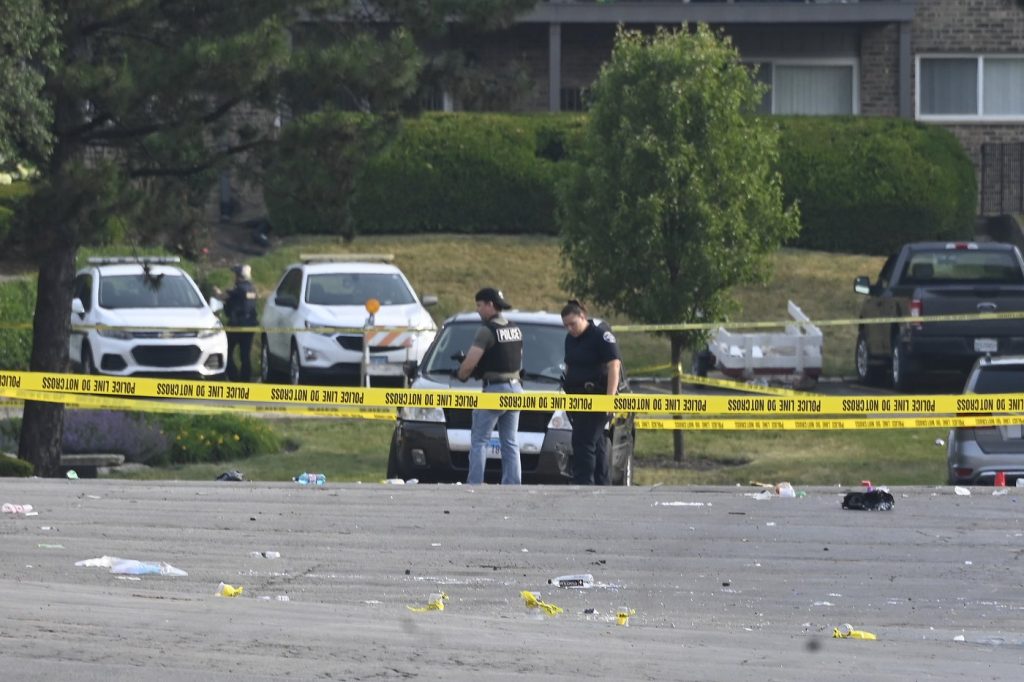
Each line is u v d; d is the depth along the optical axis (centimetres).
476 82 6956
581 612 2902
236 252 11394
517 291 10706
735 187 7300
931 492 4484
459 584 3136
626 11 12175
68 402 5528
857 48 13012
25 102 5378
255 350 10125
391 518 3909
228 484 4575
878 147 11819
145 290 8894
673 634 2692
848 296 10831
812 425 5750
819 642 2656
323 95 6166
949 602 3028
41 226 5834
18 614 2589
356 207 11700
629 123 7325
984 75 13025
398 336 8450
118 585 3017
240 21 6144
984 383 5788
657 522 3875
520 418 5462
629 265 7325
